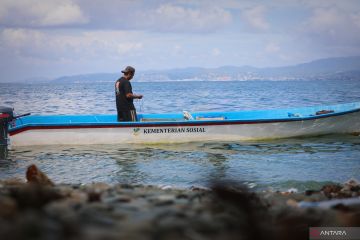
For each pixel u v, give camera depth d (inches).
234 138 593.0
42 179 269.9
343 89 3213.6
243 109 1320.1
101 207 147.9
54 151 528.7
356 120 634.8
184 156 492.1
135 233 113.7
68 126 560.4
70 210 134.5
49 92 3154.5
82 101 1739.7
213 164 445.4
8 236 100.0
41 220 112.0
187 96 2230.6
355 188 284.8
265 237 141.9
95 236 105.7
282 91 2925.7
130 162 458.9
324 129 624.7
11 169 425.7
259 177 378.3
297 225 160.9
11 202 131.6
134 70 577.3
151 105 1493.6
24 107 1384.1
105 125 562.6
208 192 220.7
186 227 125.6
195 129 580.7
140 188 259.4
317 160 462.3
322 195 264.7
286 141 596.1
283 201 232.4
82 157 488.4
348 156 484.7
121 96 569.0
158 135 573.3
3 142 519.8
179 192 243.1
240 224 141.9
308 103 1556.3
